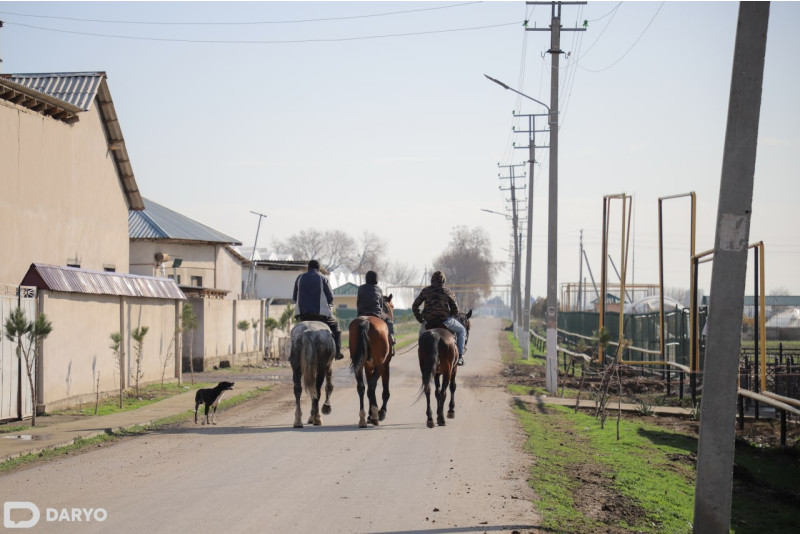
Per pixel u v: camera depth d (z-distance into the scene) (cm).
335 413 1770
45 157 2195
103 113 2547
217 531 761
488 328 9762
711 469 760
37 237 2152
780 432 1764
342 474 1054
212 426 1554
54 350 1744
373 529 783
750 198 757
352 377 2862
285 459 1161
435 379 1563
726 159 762
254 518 813
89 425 1514
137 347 2230
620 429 1645
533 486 1013
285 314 3962
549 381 2452
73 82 2502
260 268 5728
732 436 759
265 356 3719
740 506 1127
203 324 3067
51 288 1705
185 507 858
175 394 2169
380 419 1598
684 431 1741
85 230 2441
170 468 1089
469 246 16062
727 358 760
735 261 760
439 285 1633
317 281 1545
